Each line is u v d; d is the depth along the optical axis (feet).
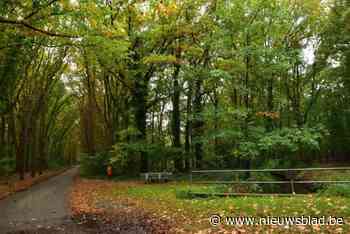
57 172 141.28
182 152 84.99
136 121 88.79
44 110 120.47
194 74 77.00
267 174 59.52
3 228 31.91
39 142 119.85
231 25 68.39
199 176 74.13
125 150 83.41
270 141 58.59
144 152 86.69
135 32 78.74
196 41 81.66
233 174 63.72
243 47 64.95
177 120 93.61
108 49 53.21
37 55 90.17
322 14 90.33
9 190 64.54
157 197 48.03
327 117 105.70
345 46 83.41
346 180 45.70
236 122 64.75
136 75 85.10
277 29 69.46
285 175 61.87
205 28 79.20
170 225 30.73
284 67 64.49
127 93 95.30
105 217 35.99
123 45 53.98
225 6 69.67
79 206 43.78
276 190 54.70
